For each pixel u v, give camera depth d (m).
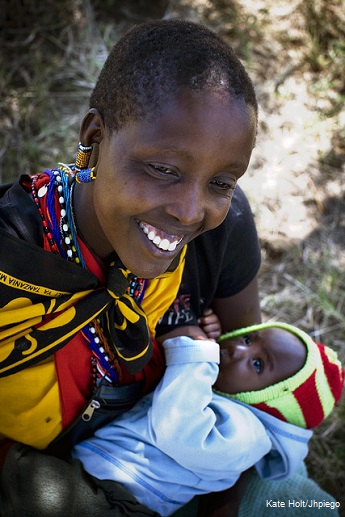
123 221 1.23
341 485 2.35
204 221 1.26
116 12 3.60
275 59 3.51
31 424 1.66
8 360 1.50
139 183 1.18
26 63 3.35
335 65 3.52
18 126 3.14
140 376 1.75
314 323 2.73
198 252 1.68
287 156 3.17
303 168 3.14
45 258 1.39
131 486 1.70
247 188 3.02
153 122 1.14
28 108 3.18
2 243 1.36
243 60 3.46
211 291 1.79
